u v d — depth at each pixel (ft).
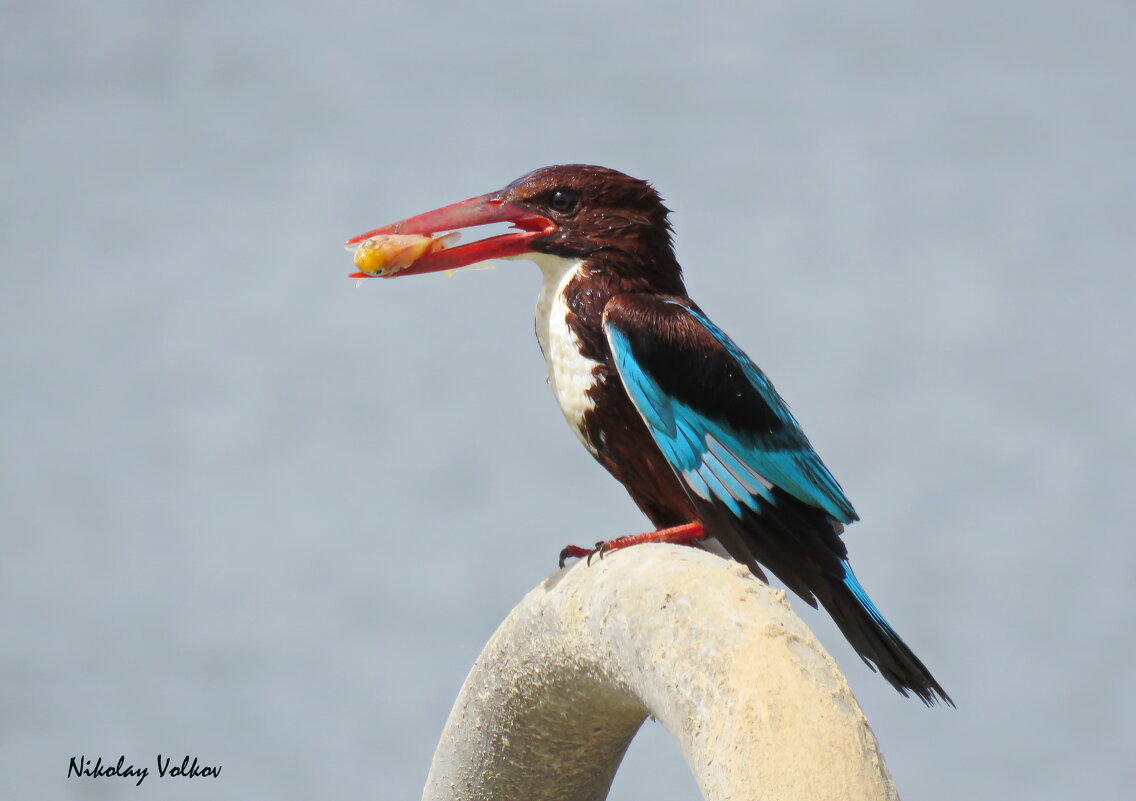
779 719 12.20
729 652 13.08
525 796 18.70
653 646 13.98
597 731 17.90
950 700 22.81
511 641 17.69
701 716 12.97
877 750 12.08
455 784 19.07
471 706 18.60
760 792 11.85
